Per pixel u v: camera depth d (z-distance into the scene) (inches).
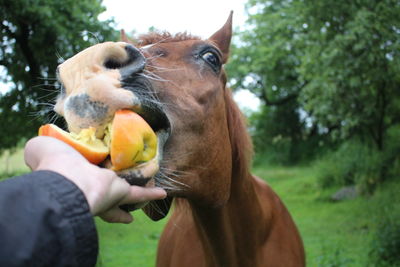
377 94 304.7
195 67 62.9
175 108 55.6
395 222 208.8
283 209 101.4
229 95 76.5
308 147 759.7
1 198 28.5
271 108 848.3
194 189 61.5
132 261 228.4
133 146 41.2
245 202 77.7
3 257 26.9
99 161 41.3
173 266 92.1
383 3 230.4
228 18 80.7
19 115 189.2
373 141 394.3
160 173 51.9
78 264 30.4
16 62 181.8
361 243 237.0
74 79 44.4
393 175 362.9
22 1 158.6
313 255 219.0
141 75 49.1
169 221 115.1
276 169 708.7
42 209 29.2
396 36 232.8
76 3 179.3
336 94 287.7
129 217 42.0
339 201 383.9
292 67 666.2
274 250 88.0
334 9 257.0
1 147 225.9
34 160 34.9
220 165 66.2
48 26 168.9
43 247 28.7
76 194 31.2
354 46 241.9
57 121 56.3
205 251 79.4
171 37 68.6
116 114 42.5
